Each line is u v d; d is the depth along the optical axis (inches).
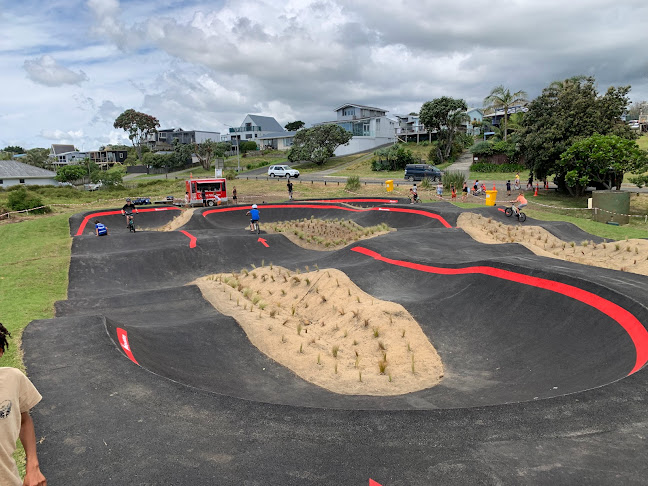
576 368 291.6
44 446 181.5
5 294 515.8
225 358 343.6
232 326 398.3
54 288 565.6
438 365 335.0
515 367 317.1
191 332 379.9
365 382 306.8
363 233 861.8
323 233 902.4
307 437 183.8
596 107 1201.4
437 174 1632.6
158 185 1894.7
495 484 150.6
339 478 157.9
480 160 2026.3
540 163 1268.5
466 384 298.2
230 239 780.6
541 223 852.6
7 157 2938.0
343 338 386.6
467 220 852.0
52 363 264.2
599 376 267.1
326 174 2076.8
